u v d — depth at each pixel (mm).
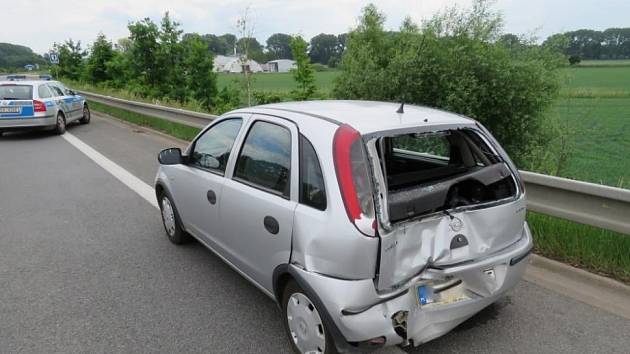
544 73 7293
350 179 2377
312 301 2535
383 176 2488
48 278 4105
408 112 2953
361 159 2402
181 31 20312
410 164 3781
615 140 15992
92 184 7438
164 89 19672
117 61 25125
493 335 3027
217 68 19953
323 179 2500
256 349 3004
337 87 9727
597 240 3953
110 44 27703
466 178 2838
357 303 2348
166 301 3652
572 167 10742
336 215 2387
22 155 10281
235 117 3629
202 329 3248
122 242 4941
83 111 15234
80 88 26359
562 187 3846
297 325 2803
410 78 7852
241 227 3242
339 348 2471
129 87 20016
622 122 20750
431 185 2785
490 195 3072
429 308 2561
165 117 12516
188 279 4035
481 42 7586
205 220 3881
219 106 17938
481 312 3299
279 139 2980
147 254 4602
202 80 18969
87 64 28531
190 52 19391
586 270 3850
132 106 14977
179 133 11977
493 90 7348
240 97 18875
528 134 7590
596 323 3127
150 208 6133
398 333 2484
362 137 2471
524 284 3672
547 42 7586
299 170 2697
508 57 7410
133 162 9055
